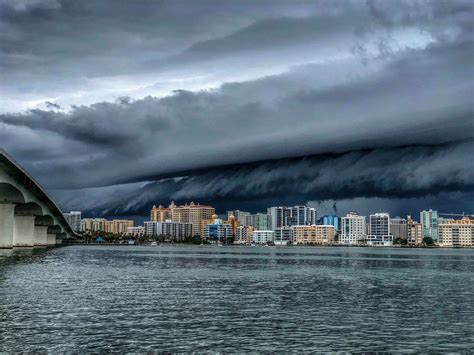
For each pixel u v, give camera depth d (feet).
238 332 119.96
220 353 101.50
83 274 273.13
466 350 106.22
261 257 623.36
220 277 278.05
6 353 97.45
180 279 258.16
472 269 408.05
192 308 154.61
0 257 396.78
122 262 420.77
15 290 189.57
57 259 417.90
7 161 364.38
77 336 111.55
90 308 149.07
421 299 188.75
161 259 499.92
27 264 333.62
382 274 331.57
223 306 160.45
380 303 175.32
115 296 179.42
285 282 252.62
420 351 105.19
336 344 110.01
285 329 124.47
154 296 182.60
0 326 119.34
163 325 126.00
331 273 330.54
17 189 442.50
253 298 183.01
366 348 107.04
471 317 145.38
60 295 177.37
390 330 125.18
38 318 130.11
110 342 107.34
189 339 111.86
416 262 550.77
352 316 145.28
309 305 166.91
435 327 129.59
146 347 104.37
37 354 97.30
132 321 130.21
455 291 219.41
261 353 102.06
